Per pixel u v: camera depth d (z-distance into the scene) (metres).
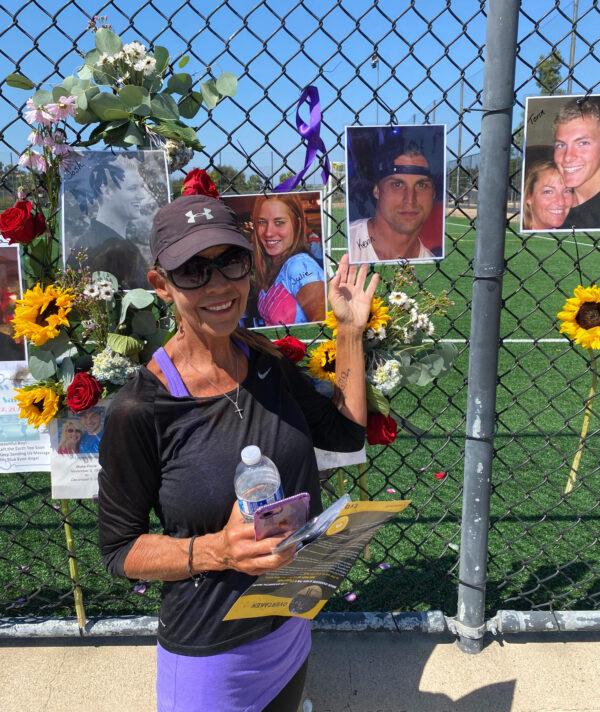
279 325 1.99
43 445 1.97
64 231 1.79
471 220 2.10
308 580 1.39
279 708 1.60
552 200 2.05
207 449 1.35
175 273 1.28
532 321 9.04
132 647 2.42
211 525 1.35
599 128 2.00
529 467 4.25
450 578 2.98
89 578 3.02
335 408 1.71
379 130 1.92
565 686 2.23
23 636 2.39
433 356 1.94
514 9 1.74
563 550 3.26
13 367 1.92
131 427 1.32
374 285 1.74
